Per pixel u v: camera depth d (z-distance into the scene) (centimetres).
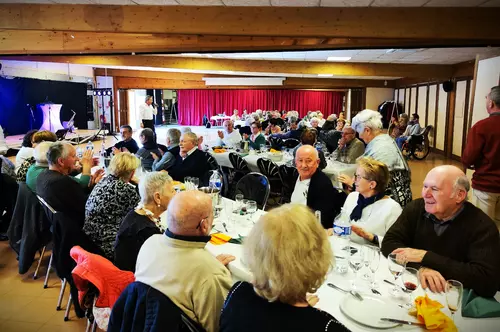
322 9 439
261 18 444
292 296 101
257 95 1950
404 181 273
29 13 461
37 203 293
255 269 104
